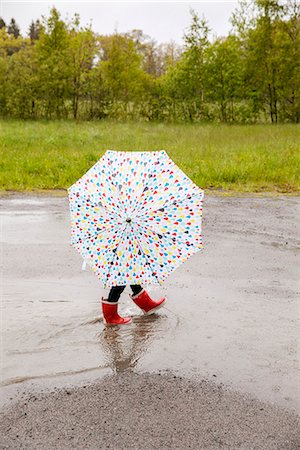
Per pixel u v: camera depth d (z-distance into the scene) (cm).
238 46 3416
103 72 3566
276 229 724
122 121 3384
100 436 274
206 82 3472
